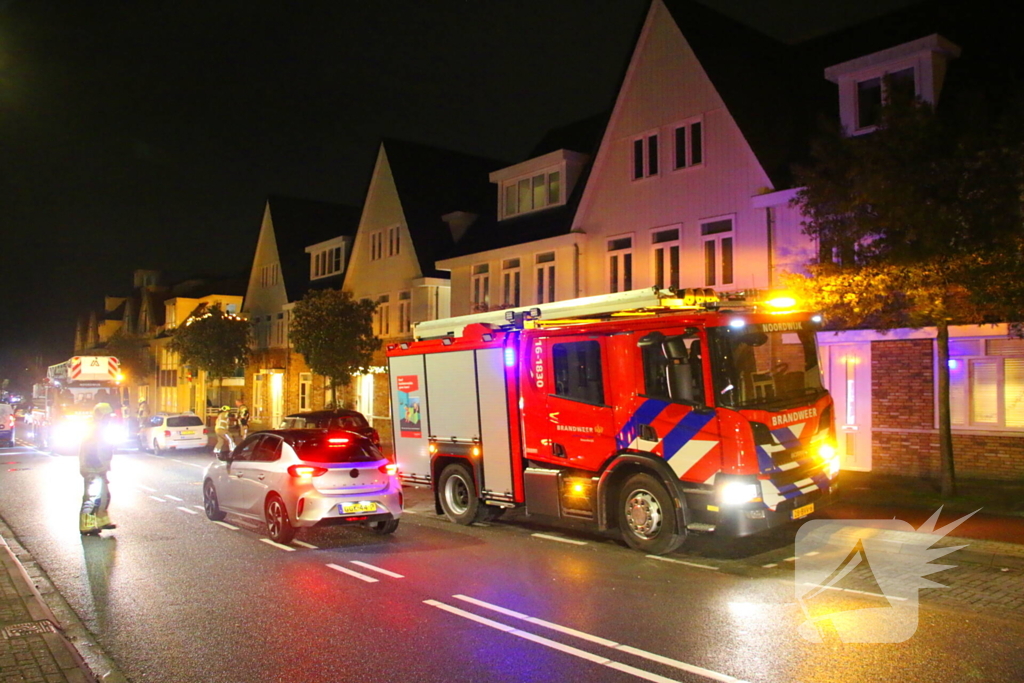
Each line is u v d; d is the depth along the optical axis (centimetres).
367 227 3192
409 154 3125
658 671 555
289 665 582
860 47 1856
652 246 1920
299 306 2631
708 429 872
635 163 1983
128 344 5900
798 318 973
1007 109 1078
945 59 1524
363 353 2623
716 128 1781
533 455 1069
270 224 4194
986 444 1388
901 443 1484
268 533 1117
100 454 1136
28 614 687
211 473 1262
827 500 950
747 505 844
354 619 696
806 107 1838
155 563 938
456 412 1198
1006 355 1374
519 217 2455
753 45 2050
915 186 1055
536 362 1066
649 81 1948
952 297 1102
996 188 1023
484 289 2495
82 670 545
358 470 1068
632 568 884
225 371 4034
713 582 813
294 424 1869
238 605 748
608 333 974
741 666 563
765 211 1667
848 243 1158
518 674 554
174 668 581
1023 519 1021
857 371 1552
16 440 3750
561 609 718
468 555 971
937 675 541
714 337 871
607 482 977
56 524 1234
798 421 915
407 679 549
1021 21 1559
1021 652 589
